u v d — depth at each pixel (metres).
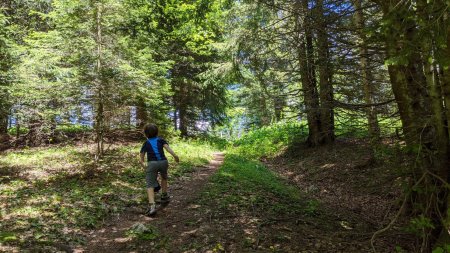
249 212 7.27
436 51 3.81
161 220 6.88
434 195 4.89
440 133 5.00
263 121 31.97
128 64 12.37
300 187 11.94
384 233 6.21
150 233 6.07
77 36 11.78
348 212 8.34
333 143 16.41
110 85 11.55
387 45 4.66
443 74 4.76
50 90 11.01
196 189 9.47
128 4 13.66
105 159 12.79
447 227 4.38
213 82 20.62
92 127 12.55
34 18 17.28
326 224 6.96
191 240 5.78
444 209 4.90
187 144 19.62
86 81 11.26
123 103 12.61
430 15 3.79
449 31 4.02
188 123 24.05
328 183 11.97
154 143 7.48
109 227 6.54
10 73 10.56
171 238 5.88
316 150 16.62
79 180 9.91
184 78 21.86
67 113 11.64
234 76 18.14
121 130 13.27
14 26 15.06
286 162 17.06
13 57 11.19
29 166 11.90
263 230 6.25
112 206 7.66
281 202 8.44
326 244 5.74
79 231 6.21
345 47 7.16
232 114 34.97
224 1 16.94
